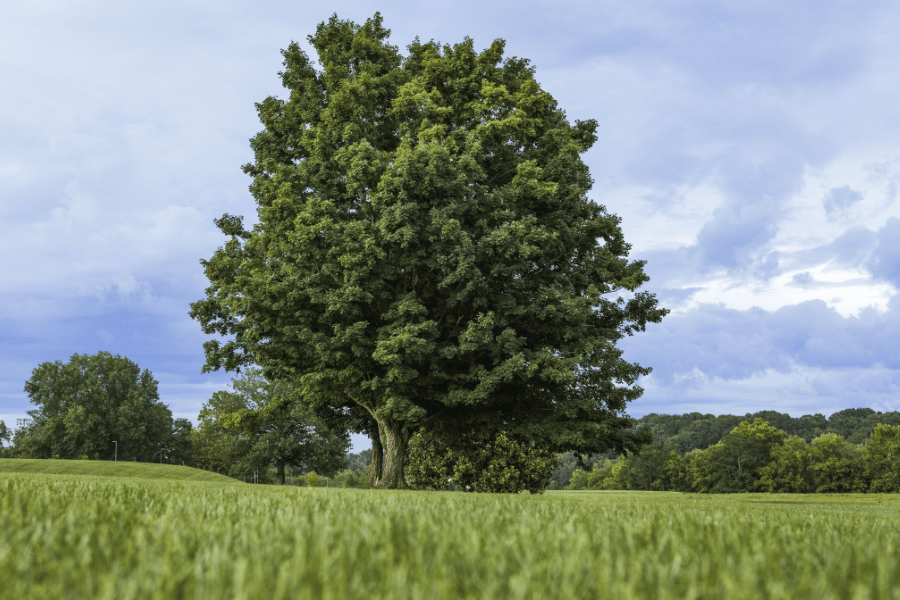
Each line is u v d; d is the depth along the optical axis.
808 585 1.34
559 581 1.38
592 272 19.53
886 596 1.29
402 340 14.80
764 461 94.81
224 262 19.30
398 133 19.42
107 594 1.12
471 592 1.30
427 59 20.52
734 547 2.08
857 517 5.34
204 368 19.14
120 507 3.02
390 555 1.63
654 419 172.25
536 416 19.19
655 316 21.67
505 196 17.34
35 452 74.81
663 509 4.99
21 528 2.13
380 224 16.09
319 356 16.75
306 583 1.23
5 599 1.15
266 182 19.83
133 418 76.88
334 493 6.25
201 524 2.44
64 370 77.88
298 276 17.00
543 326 17.86
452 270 16.33
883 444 84.44
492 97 18.70
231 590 1.24
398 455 19.91
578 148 19.62
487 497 6.52
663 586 1.34
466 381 17.28
